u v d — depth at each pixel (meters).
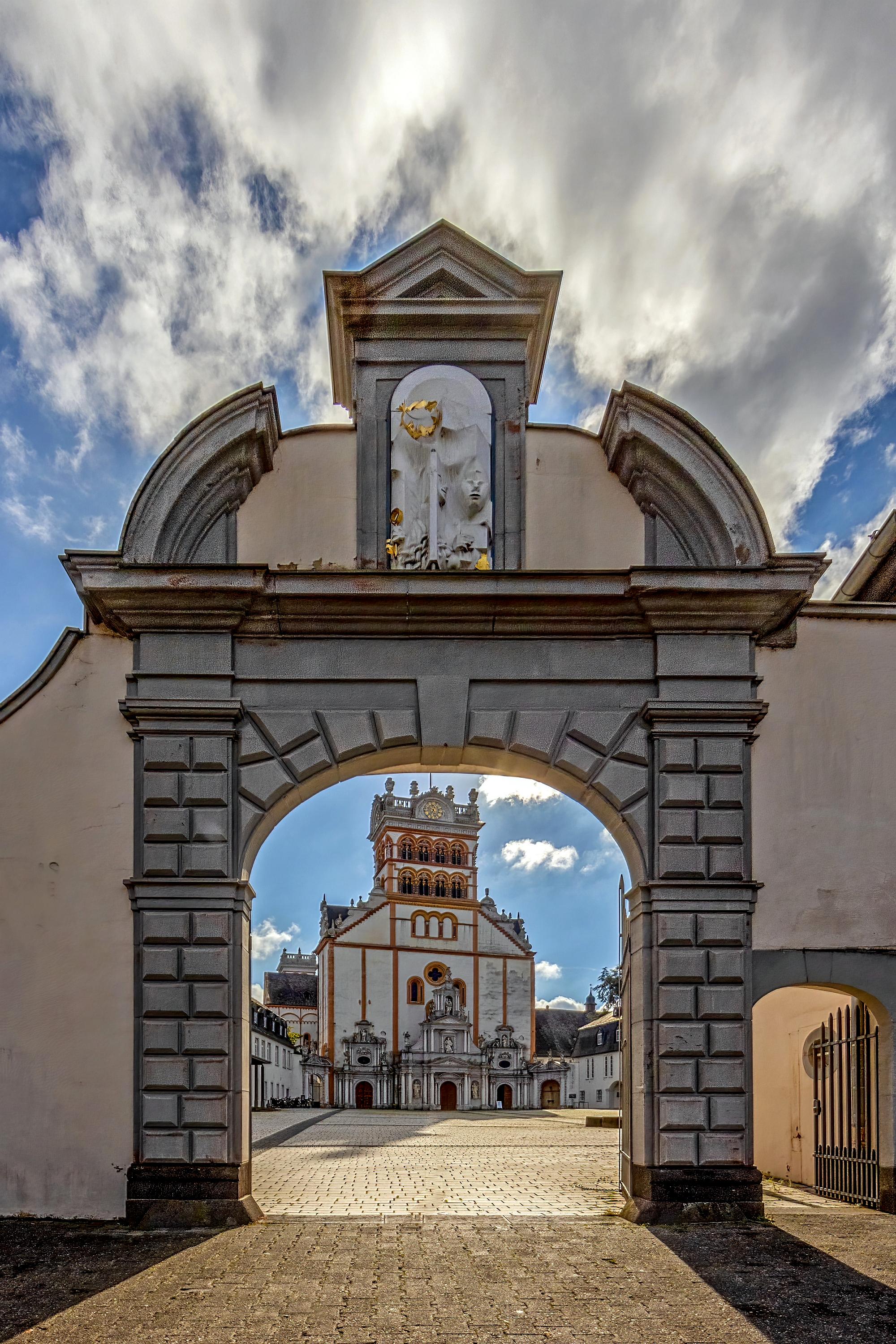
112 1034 10.72
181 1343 6.60
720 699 11.34
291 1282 7.98
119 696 11.36
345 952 77.06
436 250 12.30
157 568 11.04
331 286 12.26
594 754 11.40
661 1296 7.62
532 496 12.16
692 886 11.02
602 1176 14.65
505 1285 7.88
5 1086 10.63
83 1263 8.68
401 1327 6.89
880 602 12.77
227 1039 10.57
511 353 12.38
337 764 11.41
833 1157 12.22
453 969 79.31
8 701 11.34
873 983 11.05
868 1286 7.89
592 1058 86.81
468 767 12.47
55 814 11.13
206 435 11.58
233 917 10.84
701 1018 10.77
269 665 11.42
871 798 11.45
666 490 12.00
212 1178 10.28
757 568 11.18
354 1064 75.00
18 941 10.90
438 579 11.20
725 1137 10.55
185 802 11.01
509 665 11.50
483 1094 75.50
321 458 12.16
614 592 11.26
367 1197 12.19
